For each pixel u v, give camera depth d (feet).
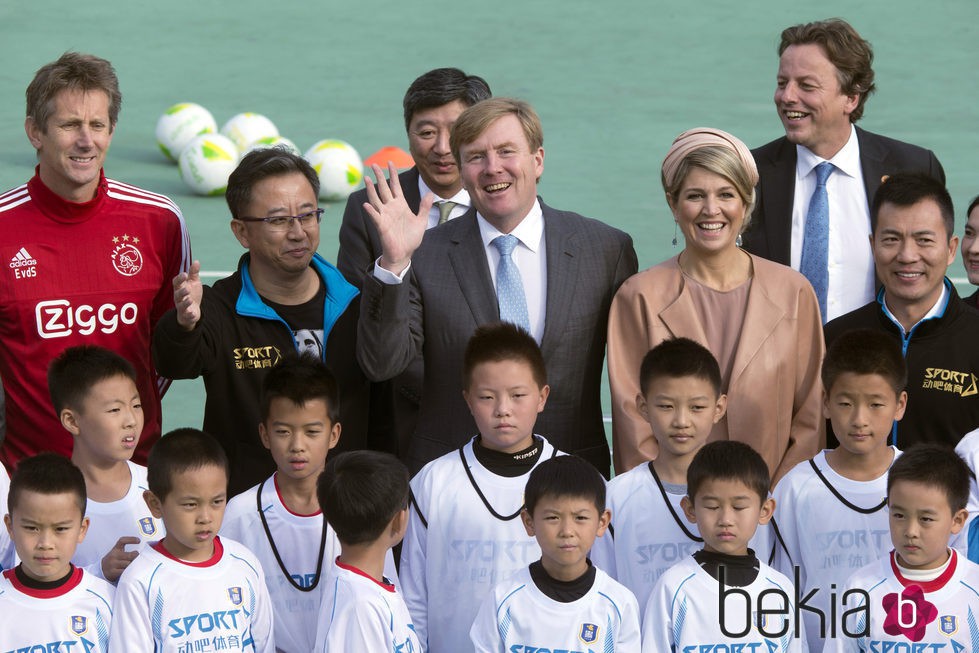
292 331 71.51
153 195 77.46
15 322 73.92
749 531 61.46
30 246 73.77
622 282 74.28
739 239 86.17
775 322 70.44
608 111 202.18
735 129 192.13
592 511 60.13
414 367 78.28
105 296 75.00
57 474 60.49
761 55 231.30
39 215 74.08
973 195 162.30
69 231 74.33
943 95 207.62
